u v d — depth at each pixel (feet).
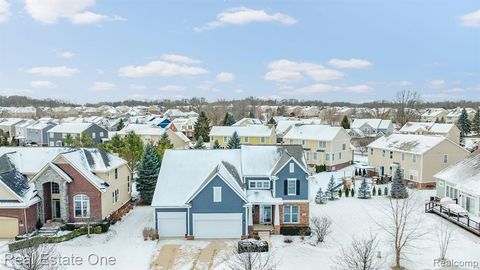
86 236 111.75
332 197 156.66
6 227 110.83
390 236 110.11
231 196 113.29
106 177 125.29
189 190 117.50
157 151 176.65
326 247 104.63
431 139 182.19
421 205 144.56
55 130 312.29
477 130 396.98
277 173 117.91
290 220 118.52
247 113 582.35
